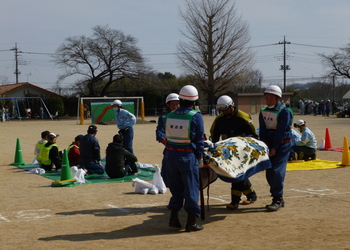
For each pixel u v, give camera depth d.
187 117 6.59
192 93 6.70
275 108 7.99
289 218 7.27
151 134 27.14
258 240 6.01
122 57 65.25
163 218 7.52
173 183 6.82
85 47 65.06
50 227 6.97
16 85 65.94
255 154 7.52
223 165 7.06
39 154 13.19
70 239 6.27
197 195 6.64
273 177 7.97
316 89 88.25
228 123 8.31
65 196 9.45
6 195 9.64
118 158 11.45
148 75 65.62
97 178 11.64
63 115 61.06
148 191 9.64
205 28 62.41
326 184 10.40
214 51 62.88
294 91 77.56
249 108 64.56
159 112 64.56
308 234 6.26
